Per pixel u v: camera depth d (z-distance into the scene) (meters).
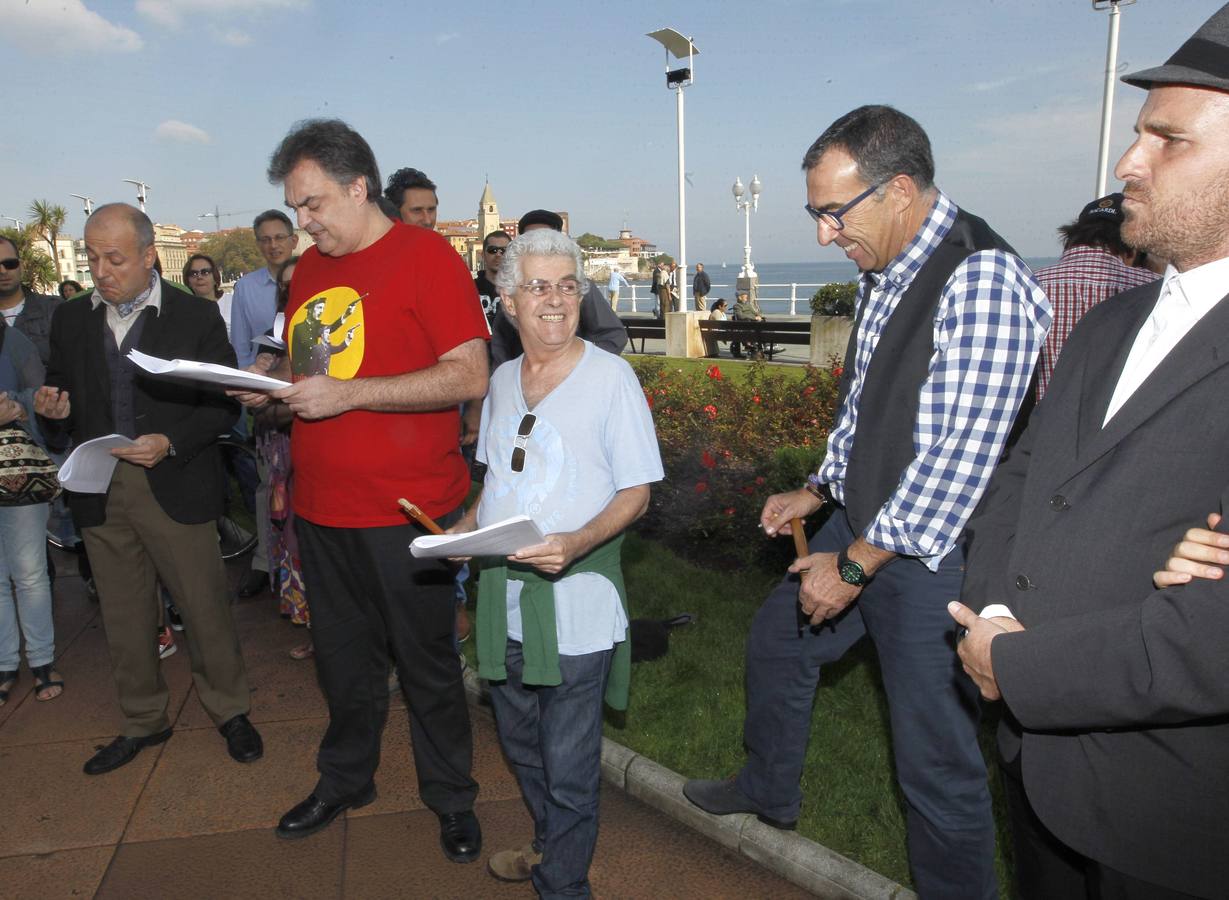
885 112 2.08
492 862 2.77
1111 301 1.69
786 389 7.30
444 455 2.74
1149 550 1.39
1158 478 1.39
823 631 2.54
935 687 2.18
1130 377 1.53
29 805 3.16
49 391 3.21
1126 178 1.42
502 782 3.31
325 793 3.01
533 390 2.35
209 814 3.11
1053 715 1.38
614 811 3.10
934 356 2.04
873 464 2.18
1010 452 1.96
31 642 3.94
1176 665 1.23
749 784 2.81
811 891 2.68
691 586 4.92
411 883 2.75
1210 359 1.36
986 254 1.99
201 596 3.35
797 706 2.66
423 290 2.60
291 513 4.24
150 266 3.18
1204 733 1.33
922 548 2.03
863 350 2.31
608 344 3.99
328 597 2.86
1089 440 1.53
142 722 3.47
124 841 2.96
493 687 2.55
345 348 2.65
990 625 1.49
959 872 2.26
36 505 3.85
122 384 3.17
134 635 3.38
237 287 5.22
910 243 2.12
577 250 2.29
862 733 3.36
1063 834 1.50
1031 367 1.96
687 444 6.31
